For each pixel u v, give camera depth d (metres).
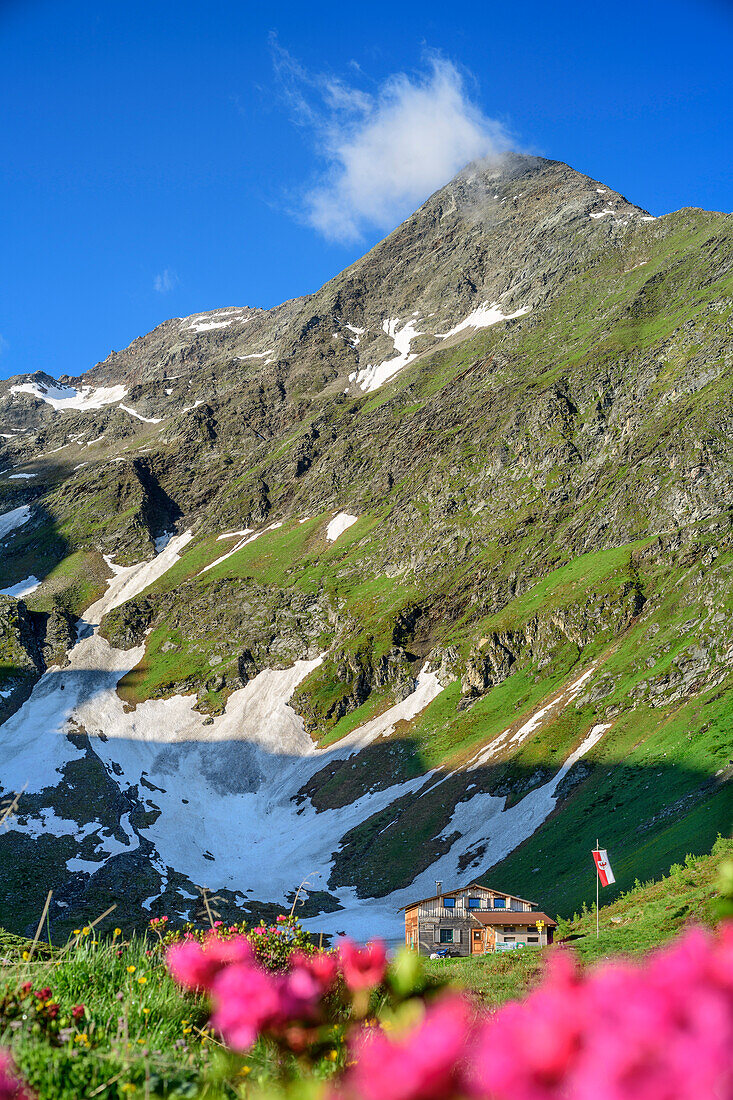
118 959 8.35
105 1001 7.03
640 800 84.00
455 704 144.50
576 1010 2.02
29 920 87.38
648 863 65.81
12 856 106.25
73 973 7.61
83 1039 5.74
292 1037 4.88
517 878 84.50
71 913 90.31
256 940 8.38
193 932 8.65
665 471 159.50
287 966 7.84
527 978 27.67
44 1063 5.27
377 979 4.96
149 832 124.75
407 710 151.38
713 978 1.93
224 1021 4.99
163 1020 6.59
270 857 120.06
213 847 125.00
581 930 53.84
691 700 100.06
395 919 87.56
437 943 66.50
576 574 152.38
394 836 112.38
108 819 125.31
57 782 136.00
